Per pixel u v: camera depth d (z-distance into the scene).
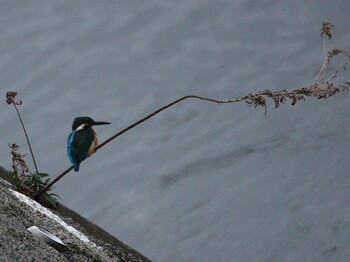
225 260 29.89
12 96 10.78
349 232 29.48
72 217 10.66
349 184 33.34
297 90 10.20
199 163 39.75
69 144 10.27
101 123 10.45
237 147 40.25
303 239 29.80
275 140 39.50
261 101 10.06
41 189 10.70
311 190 33.56
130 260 10.11
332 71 46.41
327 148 37.09
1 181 10.34
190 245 31.47
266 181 35.62
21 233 8.25
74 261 8.73
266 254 29.50
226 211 33.75
